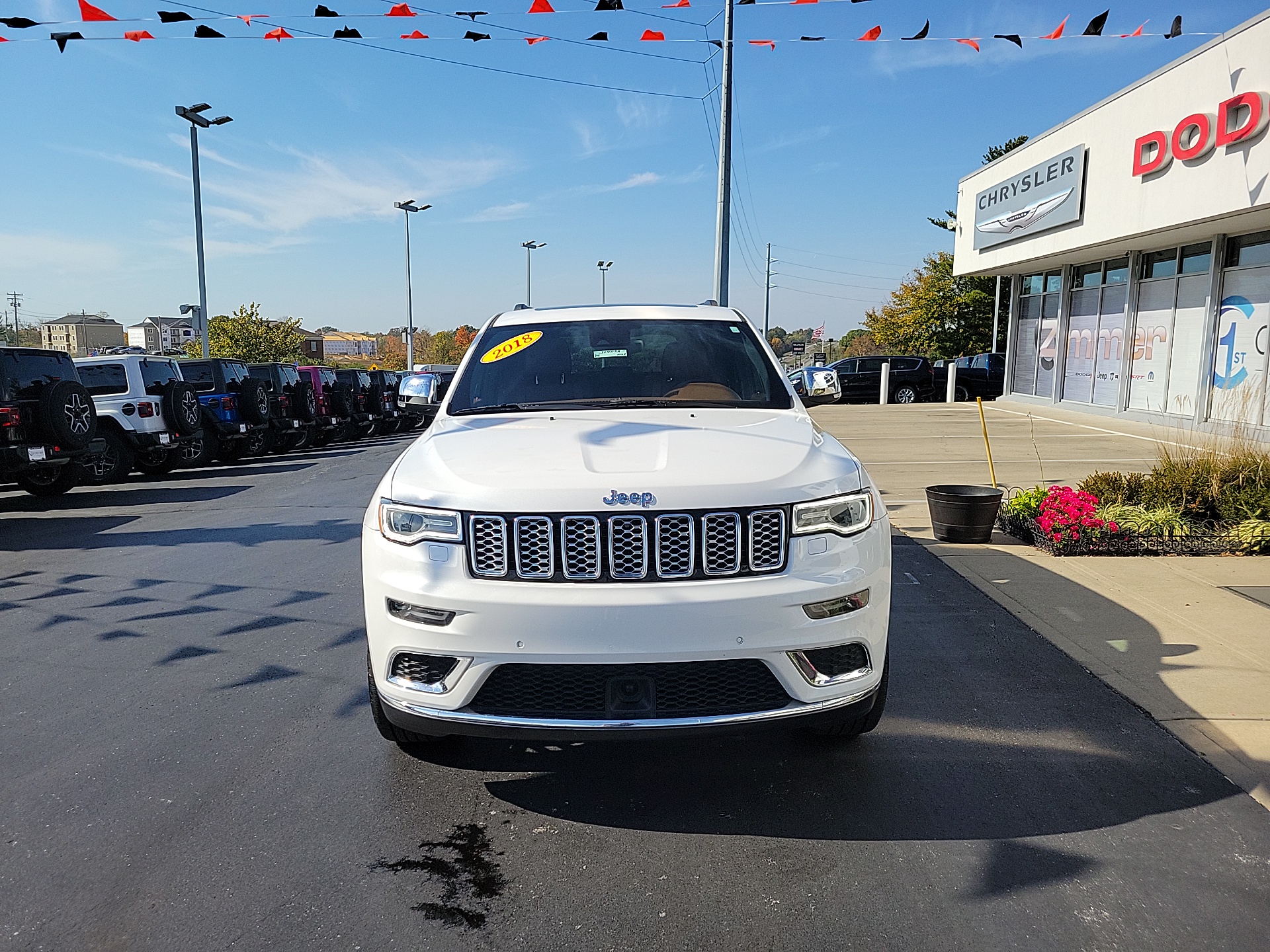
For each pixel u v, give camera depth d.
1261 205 11.05
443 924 2.36
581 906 2.44
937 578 5.84
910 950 2.23
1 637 4.95
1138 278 16.11
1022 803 2.97
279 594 5.82
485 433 3.40
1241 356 13.27
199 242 23.05
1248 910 2.38
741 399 3.94
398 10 7.62
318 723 3.71
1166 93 12.98
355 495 10.77
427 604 2.70
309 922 2.37
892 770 3.22
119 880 2.57
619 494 2.68
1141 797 2.99
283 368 18.14
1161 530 6.59
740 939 2.29
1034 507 7.06
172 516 9.42
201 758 3.38
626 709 2.66
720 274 18.02
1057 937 2.28
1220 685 3.93
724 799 3.03
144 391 12.95
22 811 2.98
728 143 17.61
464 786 3.14
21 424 9.52
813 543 2.75
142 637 4.91
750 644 2.64
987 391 26.52
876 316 47.81
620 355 4.21
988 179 19.64
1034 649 4.46
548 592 2.64
